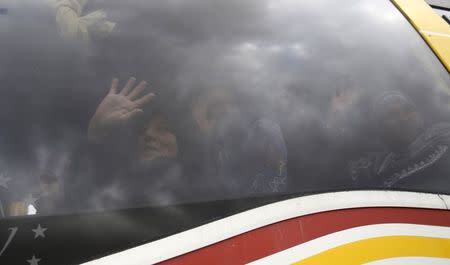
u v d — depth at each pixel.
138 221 1.54
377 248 1.72
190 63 1.81
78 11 1.82
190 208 1.60
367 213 1.77
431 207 1.88
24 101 1.64
